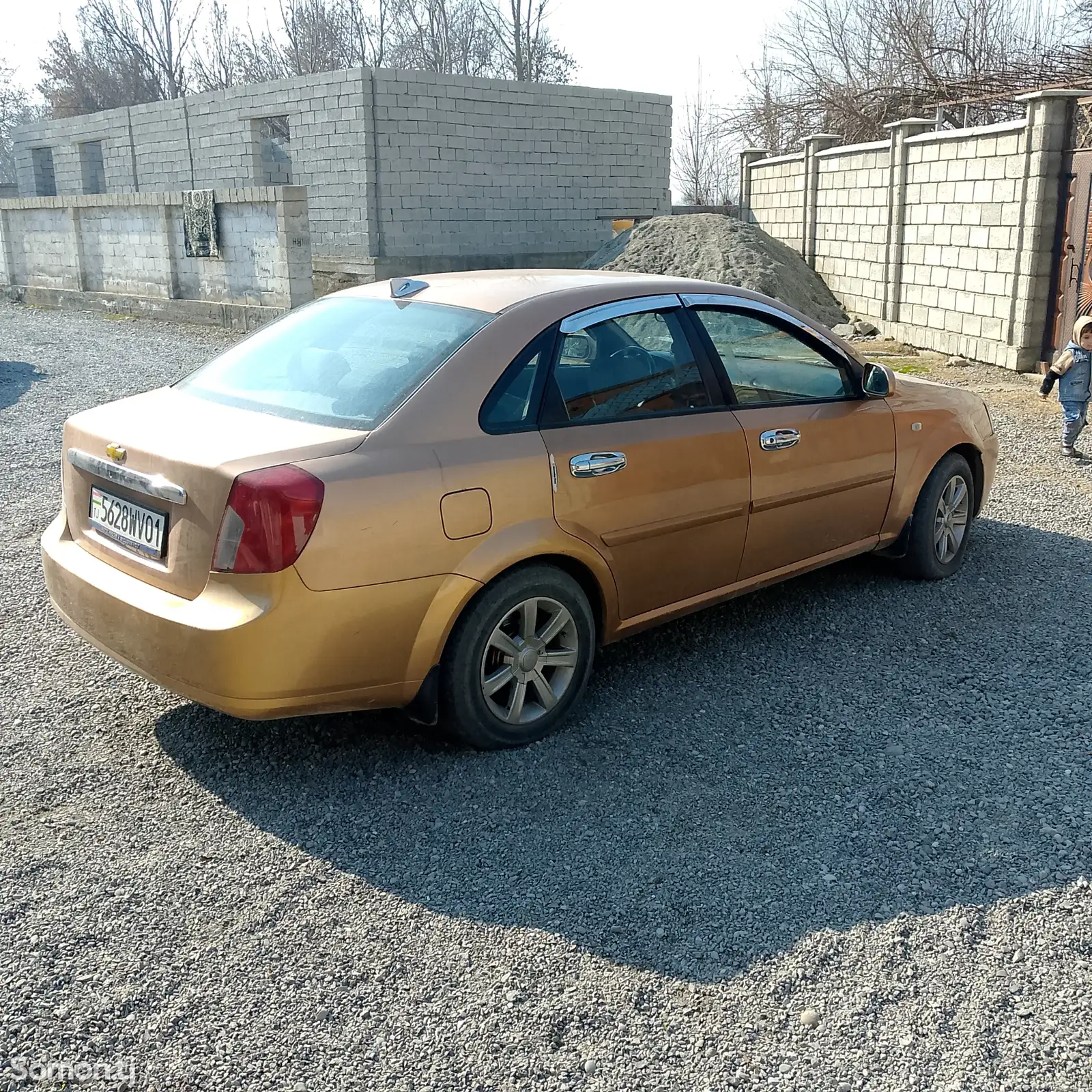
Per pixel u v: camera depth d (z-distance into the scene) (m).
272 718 3.38
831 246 16.84
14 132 31.73
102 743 3.91
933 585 5.50
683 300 4.41
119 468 3.58
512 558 3.63
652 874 3.14
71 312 19.94
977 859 3.19
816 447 4.71
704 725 4.03
